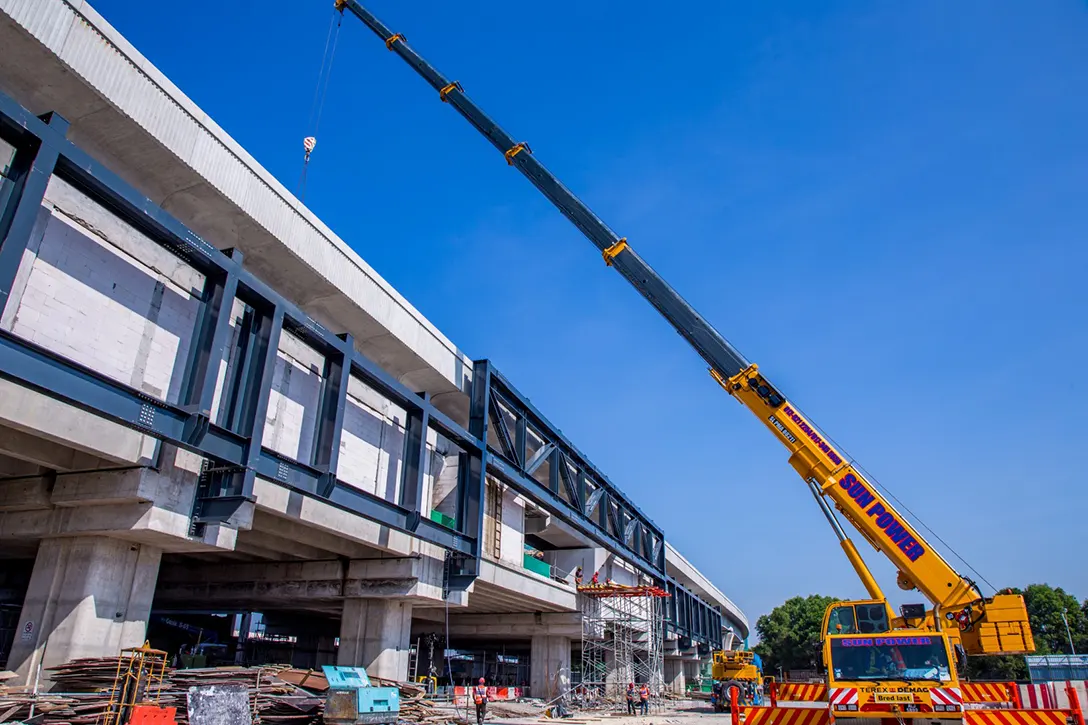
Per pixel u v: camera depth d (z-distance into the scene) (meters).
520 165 29.45
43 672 16.09
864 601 17.41
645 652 55.00
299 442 23.17
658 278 26.08
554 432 40.31
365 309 26.20
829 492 20.89
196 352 17.55
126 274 17.69
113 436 16.00
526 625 45.50
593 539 46.31
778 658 145.38
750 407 23.28
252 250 22.72
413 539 27.41
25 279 15.26
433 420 27.45
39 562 17.58
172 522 17.25
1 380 13.83
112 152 18.75
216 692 15.60
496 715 33.56
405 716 22.42
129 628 17.56
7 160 13.81
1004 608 18.08
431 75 31.80
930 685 14.66
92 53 16.83
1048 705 25.58
